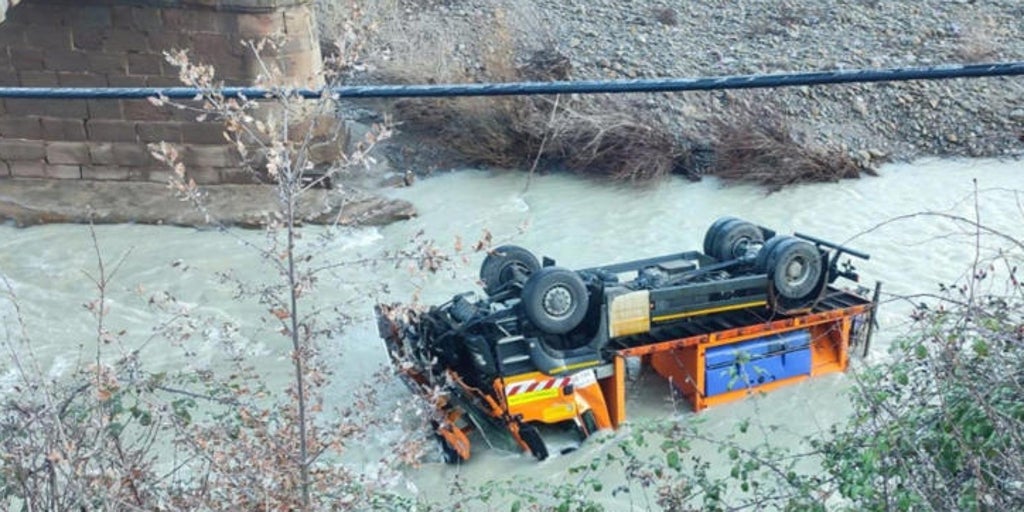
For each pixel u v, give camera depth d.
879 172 16.64
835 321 10.00
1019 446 4.08
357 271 12.73
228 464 5.45
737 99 18.03
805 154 16.47
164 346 11.03
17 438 4.97
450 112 17.91
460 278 12.62
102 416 4.88
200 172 15.90
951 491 4.25
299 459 5.18
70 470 4.61
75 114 15.99
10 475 4.68
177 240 14.53
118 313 12.14
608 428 9.23
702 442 8.87
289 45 15.48
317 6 19.30
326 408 9.16
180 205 15.45
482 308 9.09
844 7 21.33
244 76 15.46
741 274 9.97
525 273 9.76
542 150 16.70
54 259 13.93
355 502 5.26
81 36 15.62
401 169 16.88
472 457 8.98
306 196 15.14
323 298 11.88
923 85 18.53
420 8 20.97
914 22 20.56
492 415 8.96
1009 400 4.38
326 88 5.11
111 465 4.91
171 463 6.36
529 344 8.73
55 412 4.64
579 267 13.35
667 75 18.56
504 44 19.22
